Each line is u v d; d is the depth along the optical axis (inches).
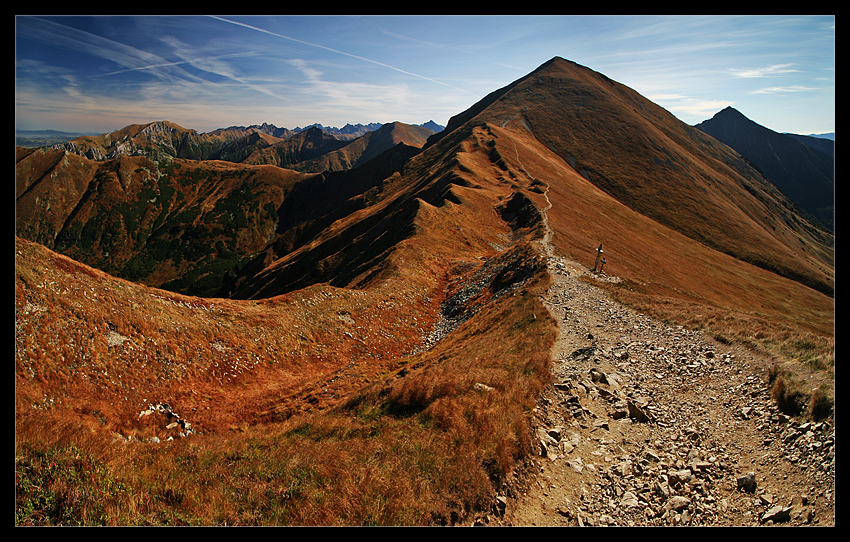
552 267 1632.6
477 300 1787.6
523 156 5226.4
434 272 2335.1
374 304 1769.2
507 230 3221.0
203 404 1040.2
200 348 1189.7
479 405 527.5
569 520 362.9
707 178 7185.0
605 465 449.1
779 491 368.8
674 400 590.2
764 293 3769.7
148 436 832.3
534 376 649.0
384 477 392.5
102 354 976.3
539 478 414.9
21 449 378.0
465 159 4699.8
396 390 638.5
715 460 438.6
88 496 334.3
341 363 1412.4
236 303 1488.7
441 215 2994.6
